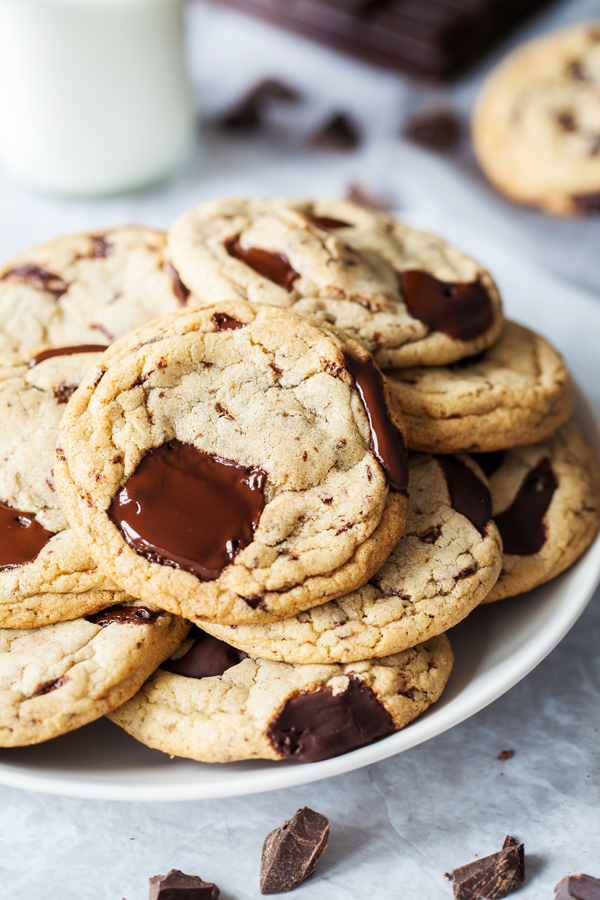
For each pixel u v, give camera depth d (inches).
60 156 23.1
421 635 15.1
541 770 15.7
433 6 28.4
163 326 15.8
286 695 14.7
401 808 15.3
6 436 15.8
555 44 25.6
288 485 15.1
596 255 22.7
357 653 14.9
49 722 14.4
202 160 26.5
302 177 26.0
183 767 14.7
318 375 15.6
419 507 16.0
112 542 14.8
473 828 15.2
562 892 14.6
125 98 22.6
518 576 16.1
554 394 16.9
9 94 22.3
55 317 17.2
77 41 21.7
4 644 15.0
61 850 15.0
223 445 15.2
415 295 17.1
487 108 25.1
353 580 14.8
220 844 15.1
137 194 24.9
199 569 14.7
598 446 17.7
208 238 17.1
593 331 21.5
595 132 23.5
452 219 24.1
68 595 15.1
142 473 15.0
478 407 16.3
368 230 18.0
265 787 14.3
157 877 14.6
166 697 14.9
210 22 31.6
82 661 14.8
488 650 15.7
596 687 16.5
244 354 15.6
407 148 26.2
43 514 15.4
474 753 15.8
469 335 16.9
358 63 29.8
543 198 23.6
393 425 15.5
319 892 14.7
